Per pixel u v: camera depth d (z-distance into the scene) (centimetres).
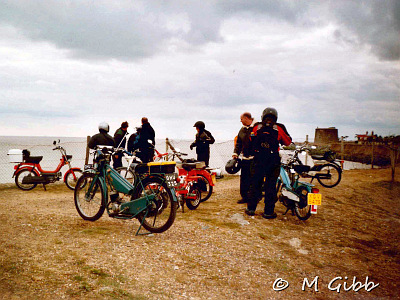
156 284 357
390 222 703
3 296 297
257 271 425
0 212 579
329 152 927
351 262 480
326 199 842
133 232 511
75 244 436
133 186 513
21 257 379
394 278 435
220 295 355
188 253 451
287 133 657
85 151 1148
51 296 307
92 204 588
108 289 331
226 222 611
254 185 652
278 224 621
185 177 670
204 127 872
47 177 923
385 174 1361
